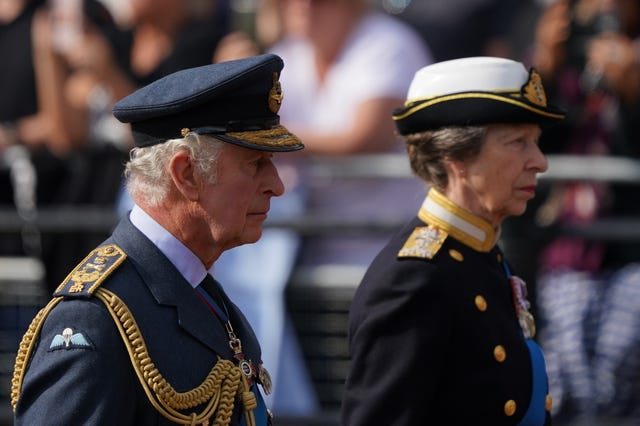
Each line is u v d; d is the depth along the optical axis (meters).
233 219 9.76
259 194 9.91
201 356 9.60
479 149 12.06
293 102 21.31
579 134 20.39
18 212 21.09
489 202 12.21
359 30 21.27
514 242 19.31
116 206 21.69
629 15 20.47
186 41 21.56
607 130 20.33
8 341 21.92
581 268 19.73
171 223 9.77
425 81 12.27
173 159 9.62
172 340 9.50
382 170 20.83
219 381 9.60
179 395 9.36
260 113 9.90
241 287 21.23
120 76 21.88
